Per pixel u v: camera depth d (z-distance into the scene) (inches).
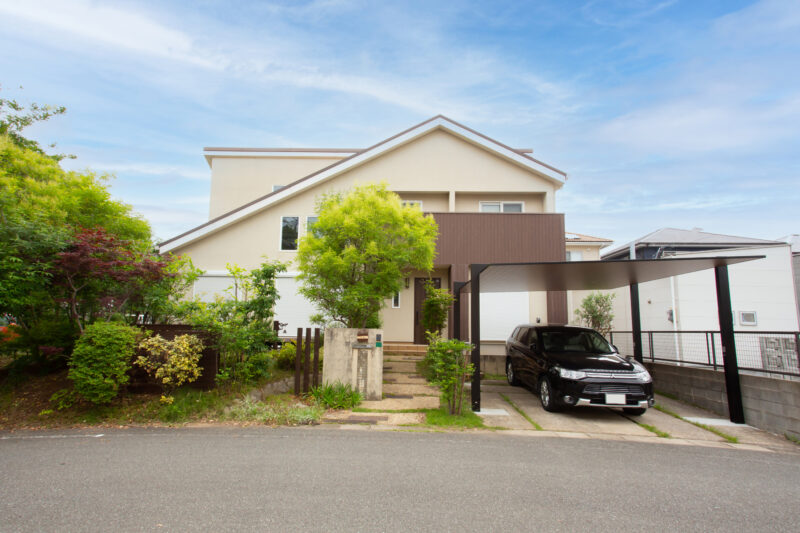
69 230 294.8
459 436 249.4
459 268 519.5
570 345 360.8
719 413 326.3
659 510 152.4
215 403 286.5
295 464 190.4
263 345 332.8
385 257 358.3
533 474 186.5
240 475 175.0
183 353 280.8
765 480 188.5
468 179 584.1
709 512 151.8
